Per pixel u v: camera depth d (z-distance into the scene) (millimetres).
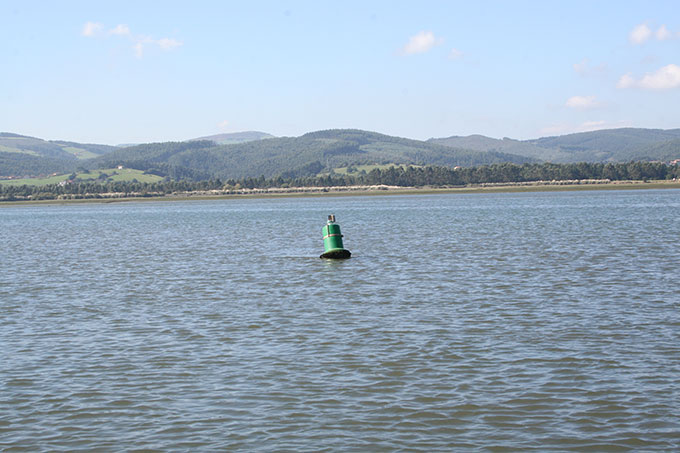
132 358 28906
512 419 21484
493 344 29812
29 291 47812
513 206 185375
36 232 124625
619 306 37406
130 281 51969
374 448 19734
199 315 37719
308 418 21891
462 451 19438
